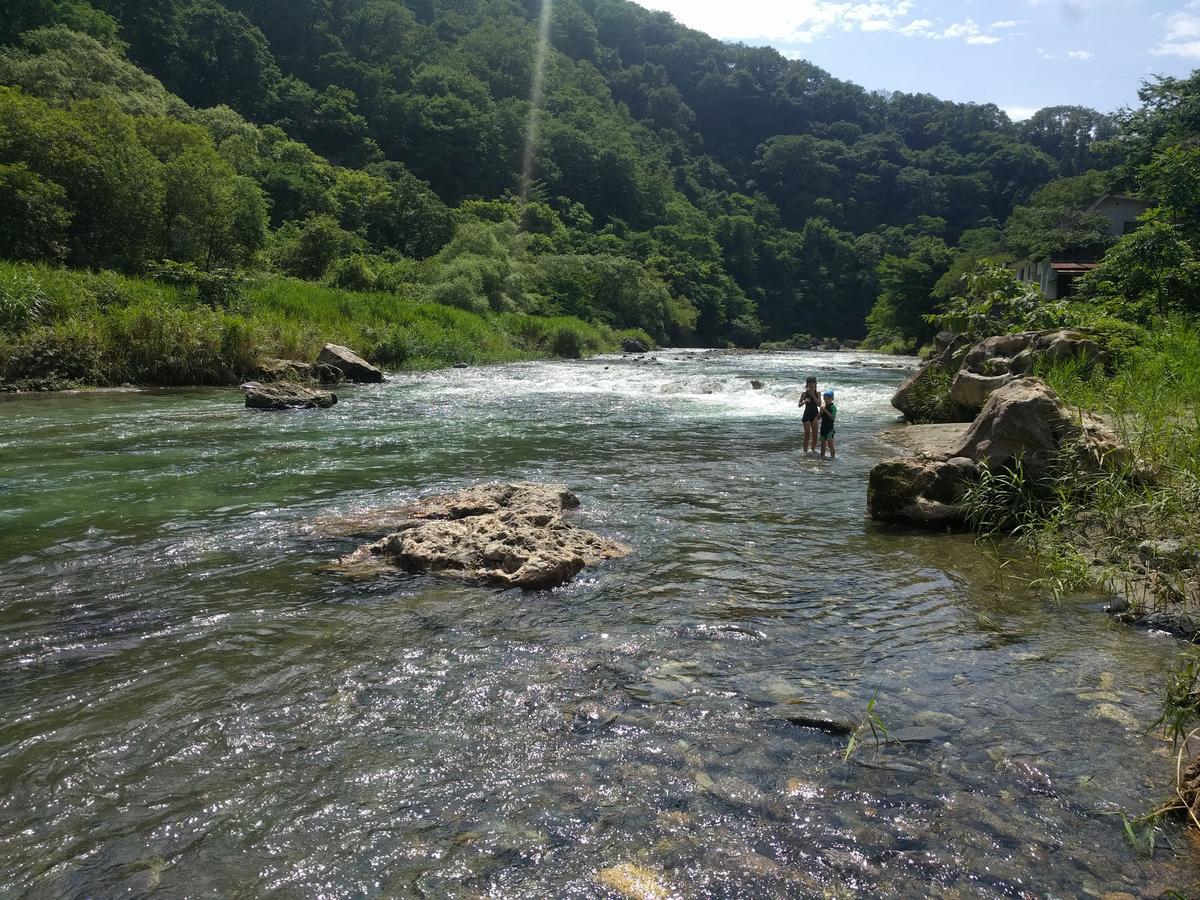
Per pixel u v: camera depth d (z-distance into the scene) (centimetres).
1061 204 5100
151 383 1948
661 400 1823
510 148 9025
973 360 1377
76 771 321
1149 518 657
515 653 441
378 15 10125
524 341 3731
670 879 261
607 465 1020
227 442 1145
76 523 700
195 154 3209
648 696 391
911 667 429
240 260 3547
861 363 3544
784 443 1225
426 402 1723
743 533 708
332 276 3925
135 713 368
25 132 2630
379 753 337
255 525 700
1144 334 1372
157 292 2259
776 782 318
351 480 898
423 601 522
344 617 492
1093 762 335
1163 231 1883
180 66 7500
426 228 5753
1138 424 858
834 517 771
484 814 296
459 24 11881
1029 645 461
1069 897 255
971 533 720
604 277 5975
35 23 5381
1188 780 308
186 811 296
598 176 9412
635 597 537
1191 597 519
